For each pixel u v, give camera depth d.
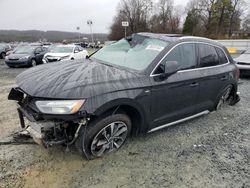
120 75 3.37
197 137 4.24
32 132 2.99
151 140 4.03
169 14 73.69
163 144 3.93
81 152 3.18
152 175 3.16
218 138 4.25
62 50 14.04
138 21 75.25
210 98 4.72
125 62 3.88
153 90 3.52
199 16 60.53
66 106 2.78
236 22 58.66
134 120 3.61
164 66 3.67
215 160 3.56
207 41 4.64
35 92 2.93
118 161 3.40
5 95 6.66
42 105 2.83
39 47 16.05
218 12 57.41
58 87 2.93
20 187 2.84
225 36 52.66
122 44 4.47
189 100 4.20
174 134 4.30
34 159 3.35
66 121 2.93
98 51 4.74
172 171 3.26
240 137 4.33
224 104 5.86
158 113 3.76
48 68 3.66
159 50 3.81
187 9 66.94
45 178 3.00
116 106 3.17
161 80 3.62
